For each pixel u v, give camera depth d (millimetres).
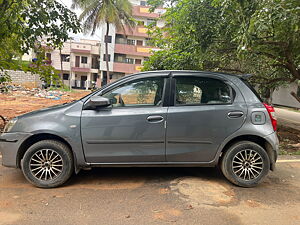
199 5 5961
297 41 5527
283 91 23234
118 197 3184
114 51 35031
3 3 5297
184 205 3006
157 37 11523
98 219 2674
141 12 34781
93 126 3354
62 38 5715
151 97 3533
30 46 5500
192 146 3477
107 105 3369
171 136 3428
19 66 6043
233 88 3617
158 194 3285
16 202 2992
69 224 2572
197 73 3652
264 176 3527
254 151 3516
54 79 6609
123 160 3441
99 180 3730
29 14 5160
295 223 2691
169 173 4055
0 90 7676
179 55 7973
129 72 35750
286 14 4176
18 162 3412
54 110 3438
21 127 3350
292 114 16094
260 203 3115
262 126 3496
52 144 3352
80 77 39781
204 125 3451
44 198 3111
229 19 5543
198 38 6160
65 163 3383
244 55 5832
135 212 2828
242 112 3490
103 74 36625
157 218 2717
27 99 16156
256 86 11039
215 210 2912
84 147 3367
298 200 3230
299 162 4879
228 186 3582
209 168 4336
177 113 3434
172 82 3570
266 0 4215
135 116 3393
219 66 8477
